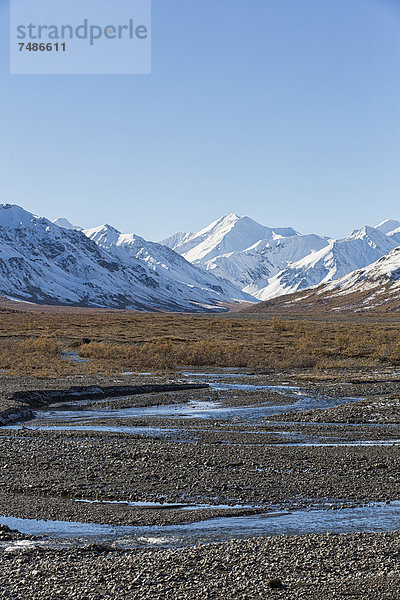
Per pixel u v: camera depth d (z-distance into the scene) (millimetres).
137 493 21359
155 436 31891
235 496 21078
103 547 15938
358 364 74938
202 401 46719
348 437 32344
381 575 14320
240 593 13359
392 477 23578
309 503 20359
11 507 19703
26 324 140000
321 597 13227
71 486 22078
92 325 136750
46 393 46562
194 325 136250
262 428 35031
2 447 28062
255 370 70375
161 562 14969
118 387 51406
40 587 13508
